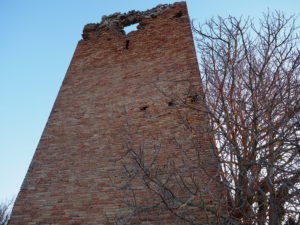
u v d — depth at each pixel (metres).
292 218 3.56
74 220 5.60
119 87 8.36
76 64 10.02
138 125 7.03
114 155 6.52
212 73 4.90
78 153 6.87
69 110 8.13
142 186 5.64
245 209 3.69
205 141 5.07
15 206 6.16
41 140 7.46
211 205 4.50
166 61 8.55
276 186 3.56
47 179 6.51
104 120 7.49
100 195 5.86
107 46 10.38
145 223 4.99
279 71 4.48
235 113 4.17
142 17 11.11
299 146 3.35
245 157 3.84
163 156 6.02
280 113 4.02
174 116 6.74
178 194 4.91
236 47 4.78
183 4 10.71
